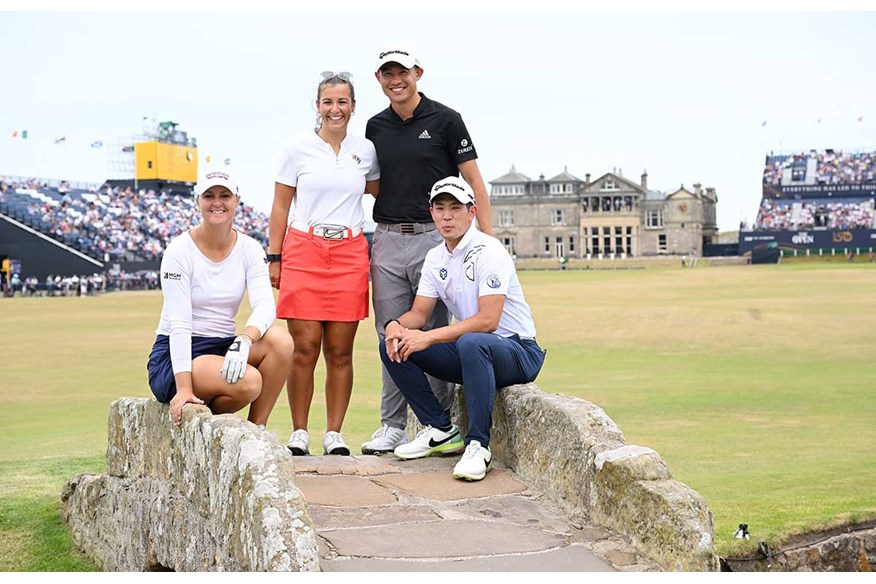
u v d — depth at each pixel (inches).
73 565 297.1
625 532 204.7
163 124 4909.0
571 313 1473.9
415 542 204.5
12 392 810.2
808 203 5319.9
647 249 5044.3
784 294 1940.2
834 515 369.7
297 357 303.9
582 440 223.5
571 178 5177.2
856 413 655.1
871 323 1322.6
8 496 374.6
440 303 308.3
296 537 176.7
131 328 1450.5
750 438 559.2
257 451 193.3
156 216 4025.6
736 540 343.9
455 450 282.2
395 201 305.3
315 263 300.8
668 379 871.7
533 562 193.8
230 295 256.1
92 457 469.1
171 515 240.2
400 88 294.0
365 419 610.9
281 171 304.2
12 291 2694.4
